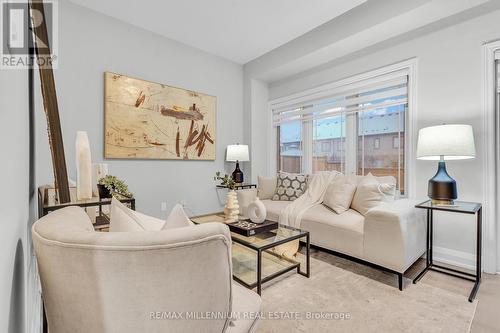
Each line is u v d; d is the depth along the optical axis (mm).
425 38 2543
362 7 2648
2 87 528
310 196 2982
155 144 3178
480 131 2209
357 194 2547
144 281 568
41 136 1937
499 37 2127
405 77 2719
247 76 4188
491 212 2156
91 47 2707
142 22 2955
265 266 2072
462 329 1402
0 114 501
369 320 1488
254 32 3178
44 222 676
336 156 3508
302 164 3947
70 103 2576
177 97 3393
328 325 1445
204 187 3754
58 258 579
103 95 2799
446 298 1726
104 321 579
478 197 2217
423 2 2211
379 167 3057
